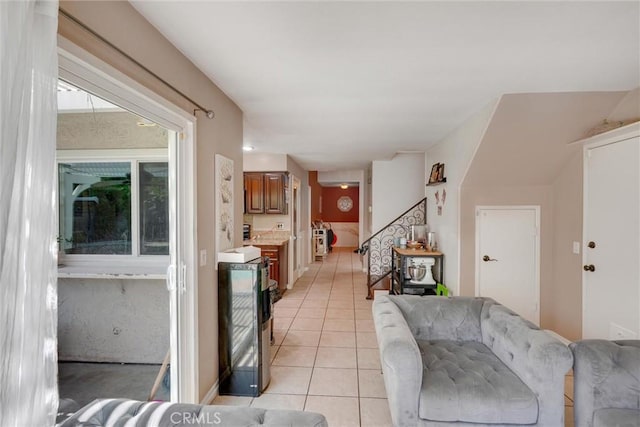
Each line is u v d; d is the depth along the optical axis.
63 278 2.87
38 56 0.91
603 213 2.89
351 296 5.24
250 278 2.45
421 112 3.18
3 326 0.83
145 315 2.91
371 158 5.89
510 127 2.96
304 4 1.48
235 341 2.47
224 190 2.61
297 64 2.11
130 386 2.61
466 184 3.69
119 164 2.95
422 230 4.95
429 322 2.46
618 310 2.74
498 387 1.76
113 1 1.37
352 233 11.95
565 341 3.41
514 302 3.75
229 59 2.04
